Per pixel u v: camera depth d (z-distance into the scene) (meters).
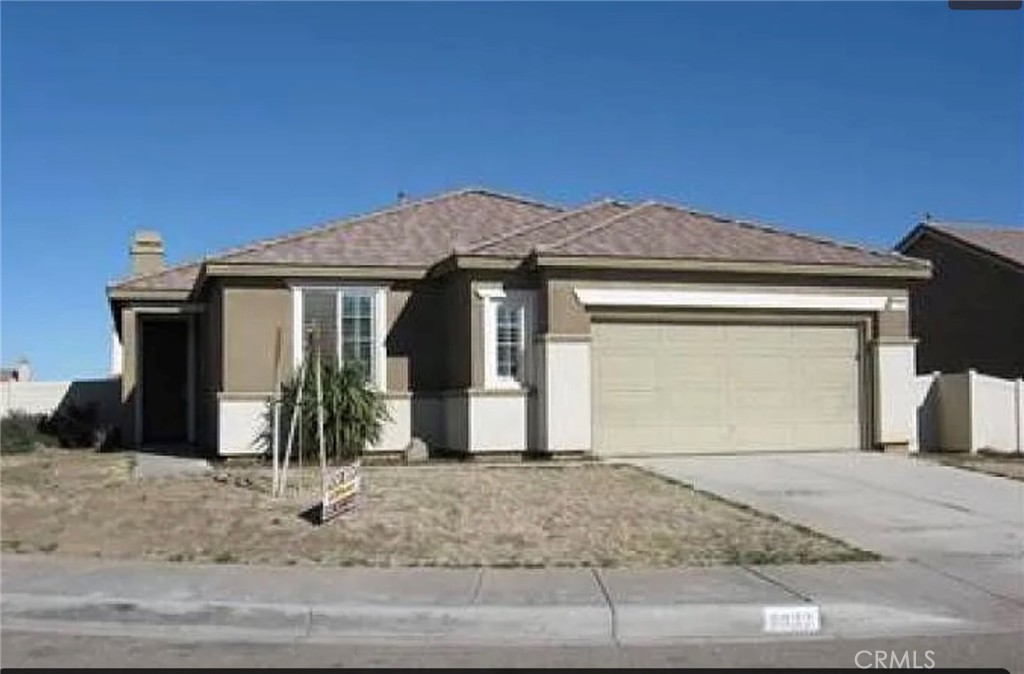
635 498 16.41
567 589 11.30
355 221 25.02
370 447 22.75
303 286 23.03
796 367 23.02
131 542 13.52
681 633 10.30
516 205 27.20
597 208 25.03
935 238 34.91
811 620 10.51
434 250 24.38
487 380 21.66
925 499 17.23
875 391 23.31
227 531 13.93
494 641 9.92
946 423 24.86
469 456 21.48
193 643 9.76
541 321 21.70
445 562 12.65
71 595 10.97
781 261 22.52
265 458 22.30
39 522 14.45
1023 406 24.89
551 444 21.17
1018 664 9.04
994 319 32.50
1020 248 33.56
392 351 23.47
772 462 20.94
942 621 10.62
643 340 22.12
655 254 21.84
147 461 22.77
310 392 21.62
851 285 23.20
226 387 22.50
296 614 10.45
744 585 11.57
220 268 22.50
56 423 29.45
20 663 8.97
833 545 13.79
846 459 21.53
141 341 29.59
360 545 13.35
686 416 22.28
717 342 22.55
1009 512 16.28
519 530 14.17
